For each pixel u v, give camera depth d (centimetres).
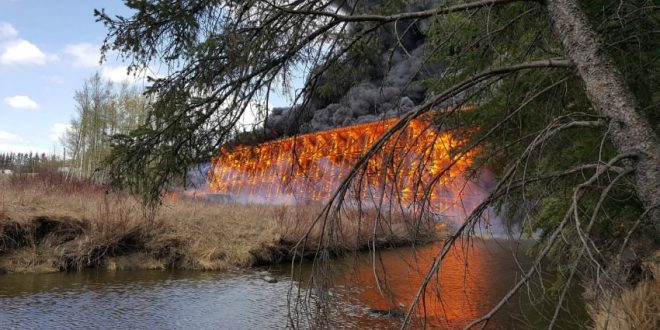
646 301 394
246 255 1212
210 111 317
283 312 751
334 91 359
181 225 1276
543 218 407
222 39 287
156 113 314
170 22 301
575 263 230
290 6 305
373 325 636
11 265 1000
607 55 274
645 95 355
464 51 325
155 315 725
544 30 362
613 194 363
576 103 378
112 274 1042
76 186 1430
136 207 1095
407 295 803
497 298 763
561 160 384
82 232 1135
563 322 451
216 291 903
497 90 409
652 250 396
